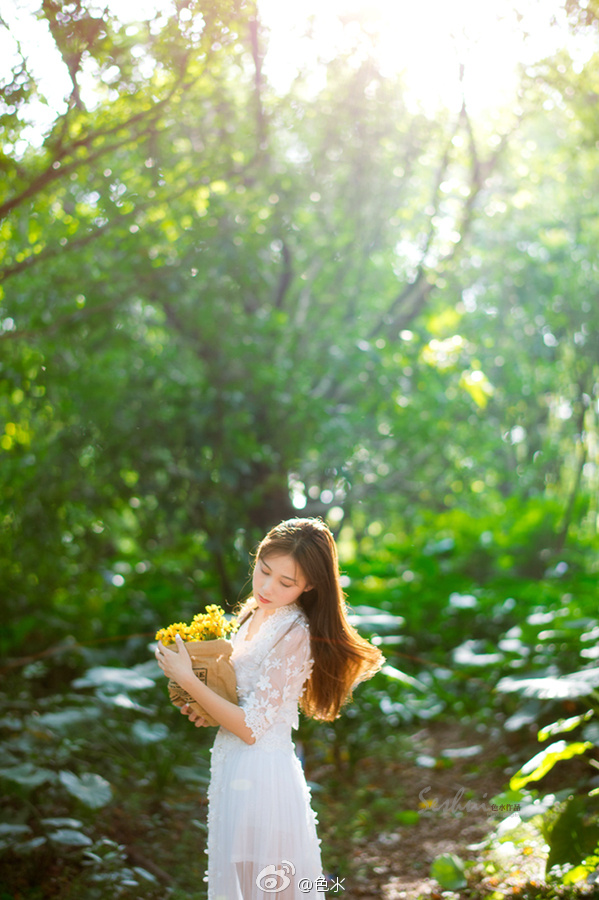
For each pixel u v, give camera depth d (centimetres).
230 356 662
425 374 757
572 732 517
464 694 699
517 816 348
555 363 996
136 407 646
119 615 772
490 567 1034
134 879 363
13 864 375
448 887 330
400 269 877
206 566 804
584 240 931
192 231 593
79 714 464
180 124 541
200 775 470
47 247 525
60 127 406
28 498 666
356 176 764
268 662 248
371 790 516
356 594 824
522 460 1148
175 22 368
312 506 831
